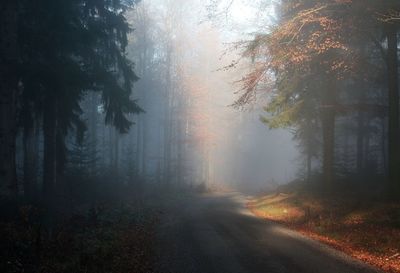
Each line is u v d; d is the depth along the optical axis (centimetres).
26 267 867
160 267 1038
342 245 1345
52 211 1494
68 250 1051
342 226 1589
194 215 2183
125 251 1161
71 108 2134
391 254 1164
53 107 1977
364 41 1812
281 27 1405
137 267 1018
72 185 2283
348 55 1756
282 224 1877
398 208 1616
